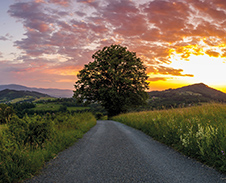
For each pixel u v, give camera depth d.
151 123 10.56
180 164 4.41
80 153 5.75
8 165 3.80
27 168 3.98
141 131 10.83
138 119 14.07
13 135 5.68
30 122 6.60
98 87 35.00
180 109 11.02
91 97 36.34
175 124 7.87
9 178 3.59
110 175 3.80
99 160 4.91
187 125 7.08
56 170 4.21
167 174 3.77
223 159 4.05
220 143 4.64
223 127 5.47
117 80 32.88
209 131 5.30
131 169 4.12
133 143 7.13
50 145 6.13
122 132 10.48
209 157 4.46
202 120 7.11
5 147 4.45
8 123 6.25
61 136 7.42
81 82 35.31
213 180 3.41
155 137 8.26
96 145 6.93
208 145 4.73
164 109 13.34
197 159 4.77
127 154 5.44
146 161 4.69
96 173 3.94
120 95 33.81
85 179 3.63
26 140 6.02
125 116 21.45
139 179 3.54
